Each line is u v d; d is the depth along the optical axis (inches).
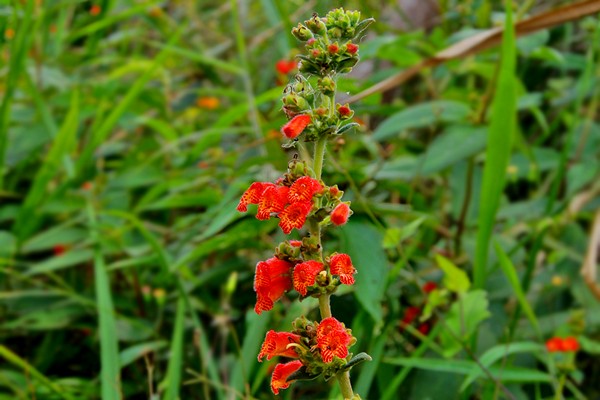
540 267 37.0
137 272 38.8
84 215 40.2
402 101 46.9
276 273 22.9
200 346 31.8
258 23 63.8
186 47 58.6
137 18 67.4
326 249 32.3
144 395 34.0
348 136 39.7
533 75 51.0
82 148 48.1
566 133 45.2
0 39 39.1
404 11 51.7
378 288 29.1
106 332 31.4
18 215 38.8
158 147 47.3
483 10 39.8
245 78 44.2
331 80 22.8
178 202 36.4
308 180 22.4
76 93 40.7
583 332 33.5
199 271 38.6
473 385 31.6
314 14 23.3
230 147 47.1
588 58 42.0
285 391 31.9
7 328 36.6
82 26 52.6
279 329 31.1
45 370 35.3
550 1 50.3
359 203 32.2
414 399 31.0
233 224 34.1
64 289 39.5
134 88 40.8
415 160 36.0
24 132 42.7
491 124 30.4
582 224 43.2
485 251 30.6
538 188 41.9
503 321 32.9
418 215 33.2
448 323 29.6
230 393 30.4
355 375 32.3
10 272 35.0
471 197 37.2
